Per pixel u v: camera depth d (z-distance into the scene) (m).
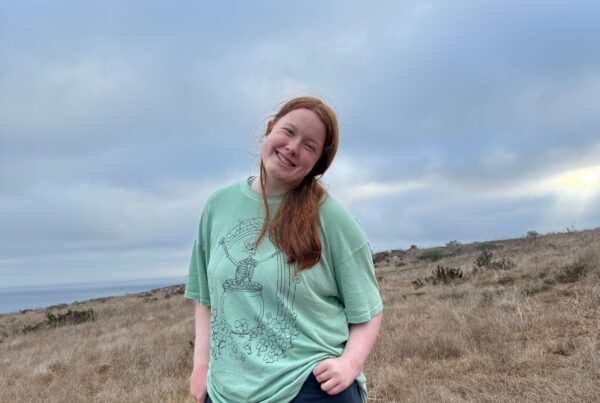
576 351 4.97
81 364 7.78
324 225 1.74
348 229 1.76
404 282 13.75
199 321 2.00
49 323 16.61
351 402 1.66
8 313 29.91
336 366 1.62
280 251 1.70
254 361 1.64
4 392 6.59
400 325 6.95
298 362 1.62
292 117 1.74
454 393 4.31
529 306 6.89
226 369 1.69
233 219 1.82
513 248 19.39
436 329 6.35
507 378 4.49
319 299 1.70
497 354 5.11
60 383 6.75
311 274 1.68
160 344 8.66
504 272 10.94
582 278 8.09
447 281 11.36
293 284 1.67
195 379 1.88
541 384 4.22
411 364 5.34
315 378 1.62
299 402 1.59
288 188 1.80
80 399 5.88
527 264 11.74
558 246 15.51
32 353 10.43
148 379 6.28
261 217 1.78
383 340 6.23
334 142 1.79
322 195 1.79
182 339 8.92
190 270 2.04
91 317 16.98
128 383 6.27
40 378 7.26
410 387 4.62
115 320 15.48
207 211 1.95
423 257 25.05
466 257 19.62
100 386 6.46
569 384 4.10
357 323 1.77
